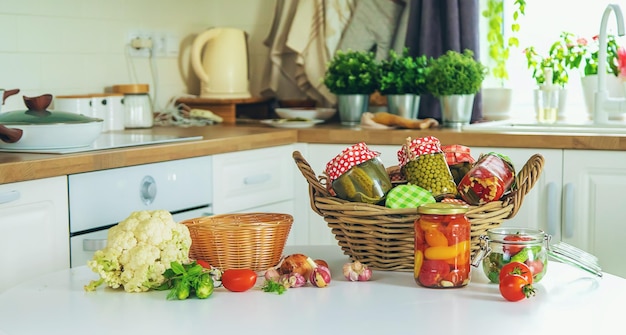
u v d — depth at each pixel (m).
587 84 3.38
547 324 1.23
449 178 1.64
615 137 2.77
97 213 2.38
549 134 2.86
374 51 3.71
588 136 2.81
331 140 3.21
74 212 2.31
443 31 3.50
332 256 1.74
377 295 1.40
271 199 3.19
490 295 1.40
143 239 1.45
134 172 2.52
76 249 2.32
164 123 3.49
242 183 3.02
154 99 3.69
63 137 2.38
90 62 3.33
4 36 2.94
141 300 1.39
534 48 3.72
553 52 3.64
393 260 1.58
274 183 3.20
